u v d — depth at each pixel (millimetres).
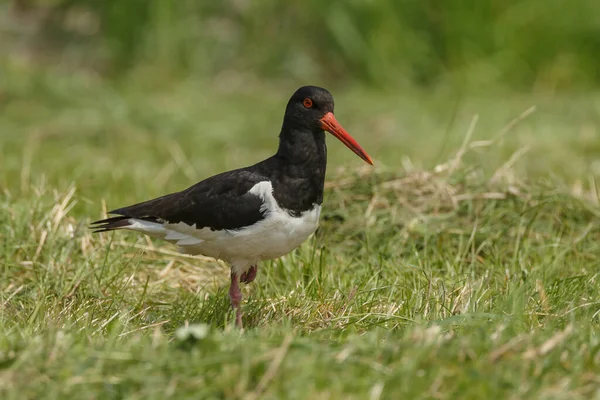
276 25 24219
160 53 23859
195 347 7285
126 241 11969
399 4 23750
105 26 24547
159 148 18312
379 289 10055
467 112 20875
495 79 23156
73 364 7066
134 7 24062
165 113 20312
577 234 12039
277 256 9578
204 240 9461
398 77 23438
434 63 23672
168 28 23922
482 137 18828
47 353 7227
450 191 12375
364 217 12164
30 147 17531
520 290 8938
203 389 6684
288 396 6594
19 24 25016
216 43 24031
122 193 14352
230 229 9266
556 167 16406
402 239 11727
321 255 10656
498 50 23516
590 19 23453
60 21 24969
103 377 6949
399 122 20141
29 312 9625
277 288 10648
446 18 23594
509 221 12062
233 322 9195
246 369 6777
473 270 10805
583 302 9430
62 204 11828
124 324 9039
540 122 19938
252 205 9164
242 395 6621
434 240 11711
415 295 9758
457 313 9242
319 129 9461
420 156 17391
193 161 17484
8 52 24109
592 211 12367
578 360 7258
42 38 24734
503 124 19844
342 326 9000
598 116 20531
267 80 23781
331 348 7453
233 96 22531
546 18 23438
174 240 9656
